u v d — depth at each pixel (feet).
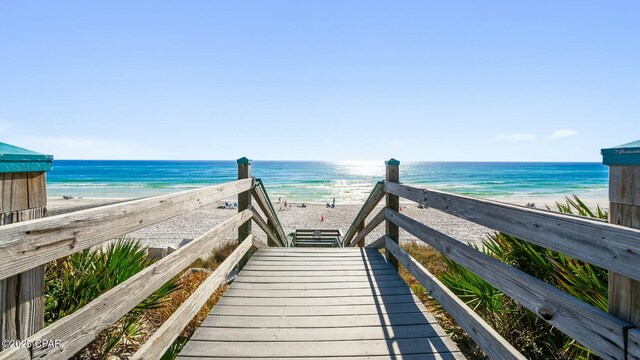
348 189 168.96
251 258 15.48
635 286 3.97
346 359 7.70
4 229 3.45
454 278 11.64
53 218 4.07
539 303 5.32
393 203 14.83
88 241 4.71
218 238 10.13
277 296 11.25
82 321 4.49
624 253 3.86
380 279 12.89
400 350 8.07
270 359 7.70
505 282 6.25
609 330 4.09
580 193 140.36
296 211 86.84
